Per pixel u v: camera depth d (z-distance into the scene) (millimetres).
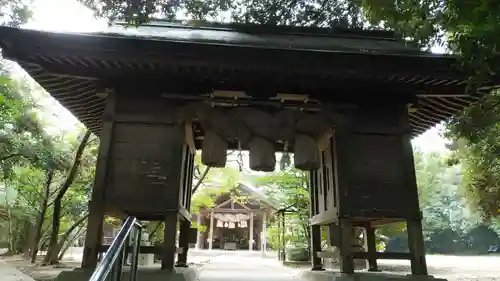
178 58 5891
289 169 16500
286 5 7645
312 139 6715
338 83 6656
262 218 36531
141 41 5723
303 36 7535
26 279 7098
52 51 5766
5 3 7887
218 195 33156
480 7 3633
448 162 14305
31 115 12773
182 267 7414
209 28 7461
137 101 6551
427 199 28516
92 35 5668
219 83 6648
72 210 17422
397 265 15844
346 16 7766
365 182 6508
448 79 6285
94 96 7543
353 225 9031
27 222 19844
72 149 14969
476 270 16047
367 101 6926
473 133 7879
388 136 6785
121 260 3684
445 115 8039
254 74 6297
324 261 10148
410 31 4945
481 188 14352
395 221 7277
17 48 5695
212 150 6473
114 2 5859
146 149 6352
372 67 6129
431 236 45281
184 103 6578
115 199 6102
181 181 6461
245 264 16953
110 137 6316
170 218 6098
